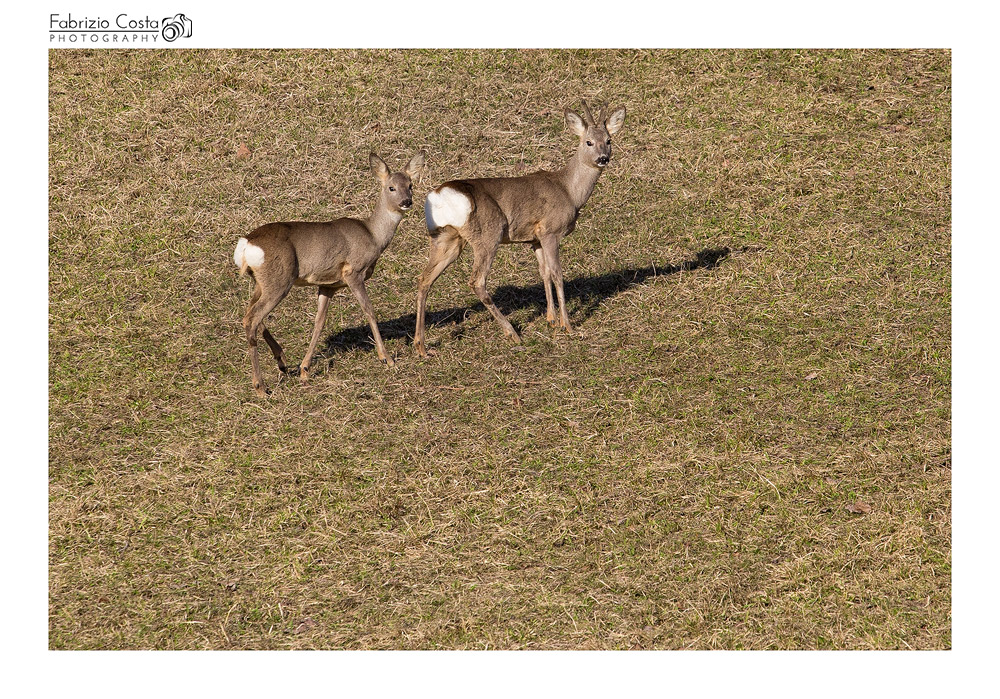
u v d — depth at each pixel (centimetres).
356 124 4772
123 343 3712
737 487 2989
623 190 4441
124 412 3388
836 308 3759
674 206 4353
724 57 5125
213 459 3164
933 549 2772
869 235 4119
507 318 3775
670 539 2836
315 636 2608
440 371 3478
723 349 3569
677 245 4147
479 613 2652
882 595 2669
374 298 3906
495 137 4700
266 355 3622
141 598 2741
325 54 5153
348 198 4397
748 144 4625
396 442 3184
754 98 4875
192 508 3008
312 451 3166
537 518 2911
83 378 3553
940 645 2539
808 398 3331
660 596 2680
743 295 3844
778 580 2709
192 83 4978
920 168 4444
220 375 3525
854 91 4884
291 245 3228
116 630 2647
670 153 4609
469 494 2984
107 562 2853
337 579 2770
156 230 4262
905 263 3966
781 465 3062
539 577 2744
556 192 3578
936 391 3334
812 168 4475
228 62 5084
